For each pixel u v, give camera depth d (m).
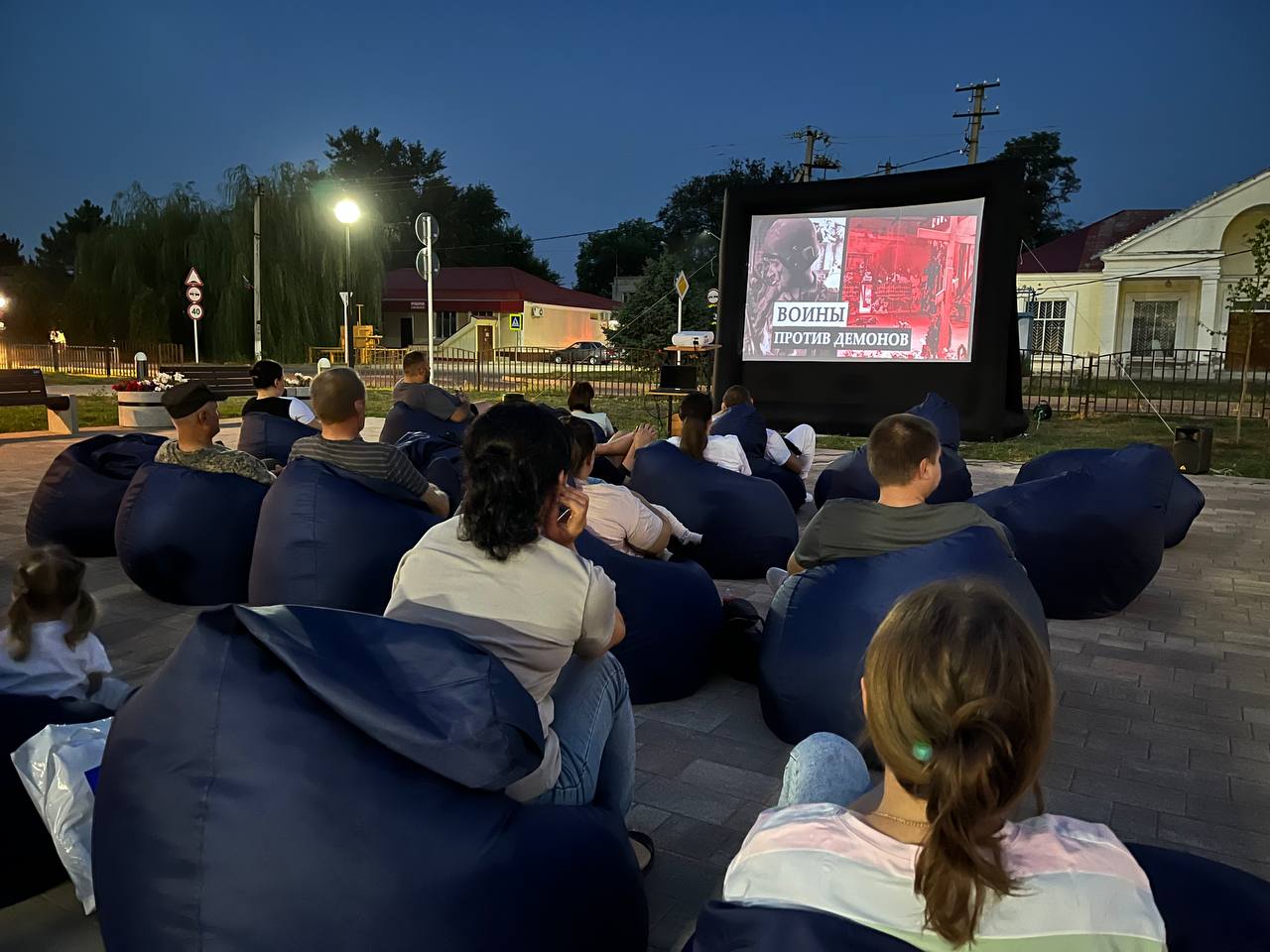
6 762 2.48
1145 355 26.69
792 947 1.11
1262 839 2.96
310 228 31.88
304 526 3.85
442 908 1.66
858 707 3.23
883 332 11.45
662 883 2.67
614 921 1.98
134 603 5.17
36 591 2.77
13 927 2.40
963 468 7.59
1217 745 3.65
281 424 7.13
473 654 1.76
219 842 1.61
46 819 2.39
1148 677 4.35
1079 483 5.03
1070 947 1.08
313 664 1.66
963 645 1.08
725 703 3.98
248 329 30.94
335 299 32.78
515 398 2.44
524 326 42.75
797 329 11.91
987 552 3.18
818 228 11.62
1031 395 20.27
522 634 2.03
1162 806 3.16
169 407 5.06
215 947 1.62
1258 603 5.58
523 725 1.69
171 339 31.83
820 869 1.15
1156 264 26.09
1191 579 6.12
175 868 1.63
